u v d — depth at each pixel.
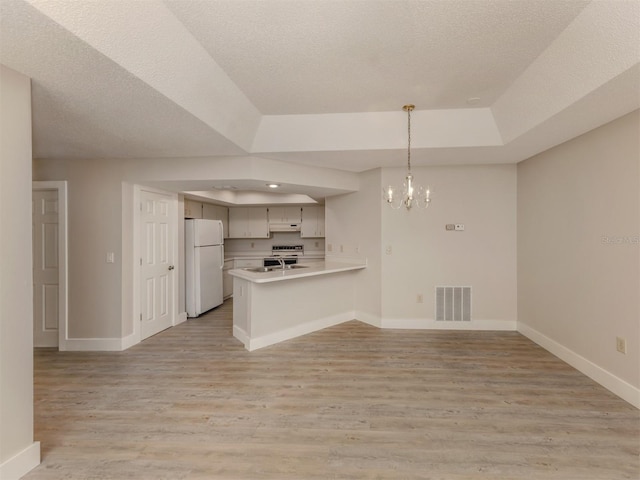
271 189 4.44
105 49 1.56
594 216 2.76
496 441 1.98
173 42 1.89
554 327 3.36
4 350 1.64
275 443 1.98
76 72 1.74
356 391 2.62
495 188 4.15
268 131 3.35
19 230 1.71
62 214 3.58
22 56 1.57
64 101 2.12
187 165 3.64
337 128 3.29
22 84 1.74
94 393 2.60
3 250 1.63
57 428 2.13
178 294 4.66
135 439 2.02
